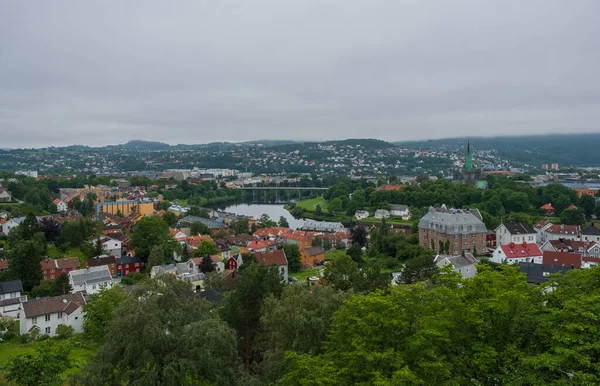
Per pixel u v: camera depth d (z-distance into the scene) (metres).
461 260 130.75
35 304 100.94
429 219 180.25
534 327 42.03
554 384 35.72
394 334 42.88
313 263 174.75
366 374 39.72
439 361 38.78
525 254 148.00
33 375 51.66
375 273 86.94
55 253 163.38
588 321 39.03
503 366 40.75
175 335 47.16
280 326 57.97
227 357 48.69
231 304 68.50
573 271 48.47
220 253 163.75
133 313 46.31
